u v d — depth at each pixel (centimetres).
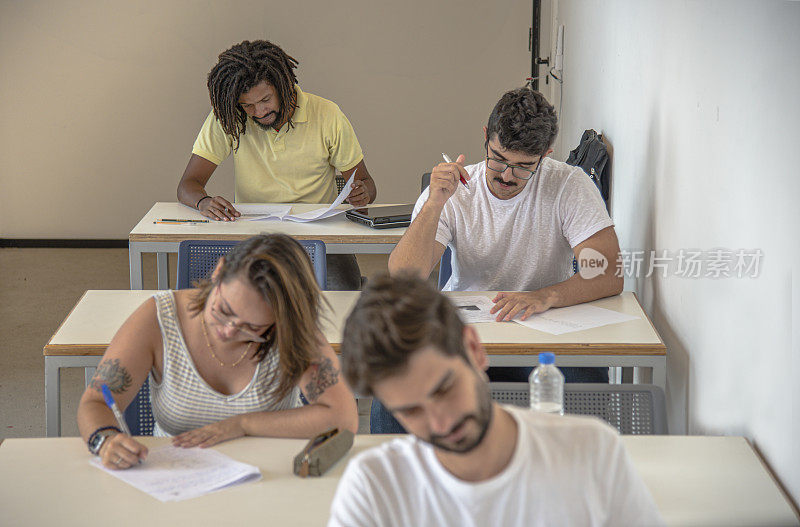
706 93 205
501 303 239
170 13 579
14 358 401
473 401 87
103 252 599
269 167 378
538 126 229
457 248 266
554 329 229
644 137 279
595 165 342
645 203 278
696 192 214
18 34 572
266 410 179
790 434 149
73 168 597
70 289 515
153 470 156
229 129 356
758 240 166
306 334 167
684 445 168
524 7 588
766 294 161
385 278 89
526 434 97
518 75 599
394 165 613
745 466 159
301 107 366
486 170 250
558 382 176
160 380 182
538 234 257
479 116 605
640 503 101
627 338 222
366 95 601
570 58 465
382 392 86
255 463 159
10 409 342
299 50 591
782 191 153
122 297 265
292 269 165
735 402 181
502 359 219
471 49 594
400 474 98
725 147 189
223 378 179
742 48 178
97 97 587
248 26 586
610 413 180
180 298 182
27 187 597
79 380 374
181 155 602
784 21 153
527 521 97
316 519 139
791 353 148
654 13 265
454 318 86
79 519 139
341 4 585
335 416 170
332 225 346
